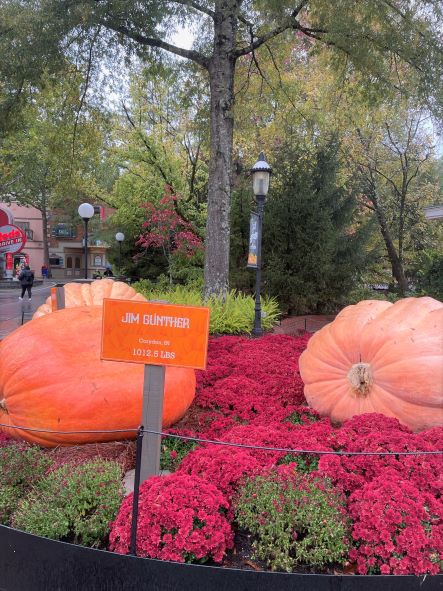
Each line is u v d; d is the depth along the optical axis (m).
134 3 10.08
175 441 3.74
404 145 21.47
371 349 3.92
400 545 2.32
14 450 3.29
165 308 2.89
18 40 10.05
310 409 4.29
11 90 11.98
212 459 2.96
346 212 14.85
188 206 19.30
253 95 15.64
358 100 13.63
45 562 2.52
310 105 16.67
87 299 6.22
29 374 3.66
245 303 10.93
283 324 12.15
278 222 13.20
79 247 56.84
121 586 2.38
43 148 23.39
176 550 2.37
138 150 19.02
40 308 6.77
